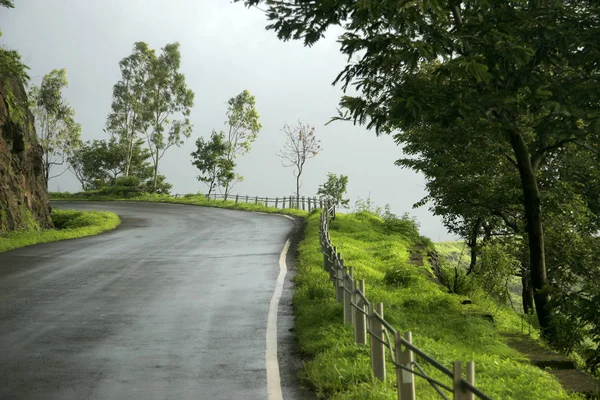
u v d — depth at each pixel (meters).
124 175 95.50
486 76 11.88
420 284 16.25
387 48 13.28
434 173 26.17
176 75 90.50
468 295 19.03
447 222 29.75
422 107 13.59
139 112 90.69
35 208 37.84
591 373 13.39
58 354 9.76
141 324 11.98
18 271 19.58
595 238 24.41
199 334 11.10
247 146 90.94
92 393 7.79
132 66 92.00
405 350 6.33
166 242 29.17
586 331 14.66
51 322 12.21
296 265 20.08
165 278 17.98
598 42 14.45
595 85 14.52
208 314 12.88
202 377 8.48
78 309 13.52
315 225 32.09
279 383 8.16
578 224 23.84
